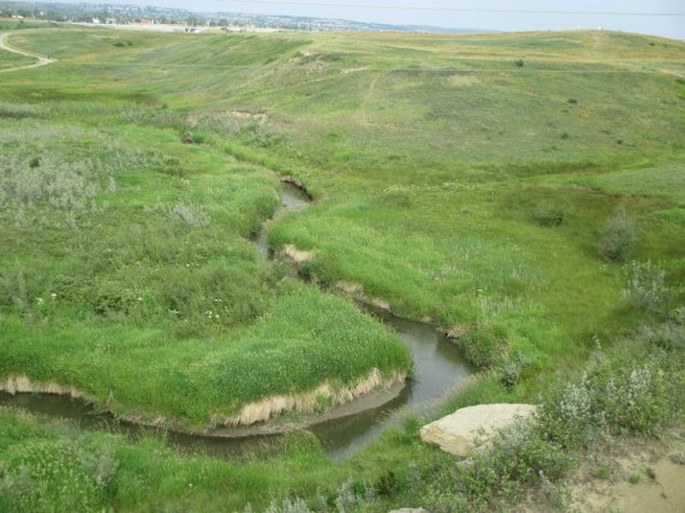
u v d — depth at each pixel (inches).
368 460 534.6
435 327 866.1
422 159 1658.5
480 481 406.6
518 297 907.4
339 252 1031.0
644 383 493.7
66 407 634.8
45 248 906.7
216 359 661.3
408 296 904.3
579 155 1749.5
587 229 1182.3
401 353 736.3
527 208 1293.1
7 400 642.8
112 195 1194.0
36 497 441.4
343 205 1299.2
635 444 444.1
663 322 740.7
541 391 593.6
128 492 472.4
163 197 1213.7
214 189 1312.7
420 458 502.9
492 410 535.2
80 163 1330.0
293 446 584.4
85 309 763.4
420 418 612.7
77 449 506.0
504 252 1075.3
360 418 658.8
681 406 486.3
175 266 887.7
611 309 836.0
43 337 693.9
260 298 824.3
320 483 487.5
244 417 622.5
